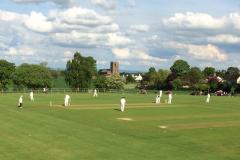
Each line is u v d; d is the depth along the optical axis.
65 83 151.75
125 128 41.34
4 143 31.27
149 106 71.75
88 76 148.00
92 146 30.94
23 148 29.53
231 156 29.25
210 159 28.05
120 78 151.50
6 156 26.84
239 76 153.25
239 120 51.81
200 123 47.62
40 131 37.53
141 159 27.17
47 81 137.62
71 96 101.75
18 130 37.84
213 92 144.50
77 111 58.12
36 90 122.81
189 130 41.25
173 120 50.16
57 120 46.41
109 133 37.53
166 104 78.06
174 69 191.38
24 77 134.62
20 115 50.66
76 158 26.88
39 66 139.25
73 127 40.78
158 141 34.19
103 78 150.88
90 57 148.88
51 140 32.97
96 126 42.12
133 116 53.69
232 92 137.75
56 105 68.19
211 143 34.12
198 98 105.75
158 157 28.02
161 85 169.62
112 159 26.89
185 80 166.12
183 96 117.75
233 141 35.31
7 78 131.88
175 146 32.25
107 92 134.25
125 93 130.12
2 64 130.25
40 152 28.33
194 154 29.52
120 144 32.12
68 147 30.31
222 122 49.16
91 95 109.38
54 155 27.53
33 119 46.66
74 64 146.62
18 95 100.19
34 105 67.12
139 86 181.62
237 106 77.38
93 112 57.31
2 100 78.19
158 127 42.91
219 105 79.00
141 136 36.47
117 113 57.03
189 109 67.31
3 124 41.81
